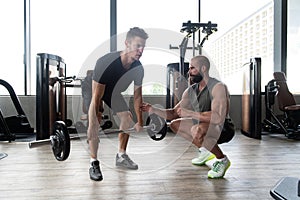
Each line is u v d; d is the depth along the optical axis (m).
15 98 3.88
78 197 1.54
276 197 1.29
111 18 4.67
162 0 4.80
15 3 4.51
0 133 3.66
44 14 4.64
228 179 1.87
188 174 1.98
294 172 2.04
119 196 1.56
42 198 1.52
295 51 4.91
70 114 4.51
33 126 4.50
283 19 4.80
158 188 1.69
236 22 4.96
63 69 3.99
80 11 4.68
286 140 3.56
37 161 2.36
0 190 1.64
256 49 5.03
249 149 2.94
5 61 4.54
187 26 3.23
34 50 4.66
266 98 4.27
